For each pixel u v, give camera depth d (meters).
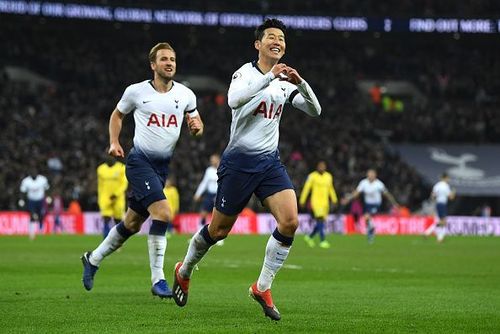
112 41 67.44
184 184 51.31
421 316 11.42
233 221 11.08
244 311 11.71
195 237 11.34
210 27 65.44
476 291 15.30
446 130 63.88
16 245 31.69
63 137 55.16
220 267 21.09
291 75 10.23
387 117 64.81
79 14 59.00
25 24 63.94
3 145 51.97
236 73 10.80
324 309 12.16
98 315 11.16
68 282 16.28
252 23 62.91
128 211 13.51
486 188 59.97
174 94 13.27
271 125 10.74
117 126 13.38
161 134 13.23
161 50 13.14
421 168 60.53
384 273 19.64
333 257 26.22
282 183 10.70
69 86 62.16
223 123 59.53
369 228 37.28
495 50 71.06
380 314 11.59
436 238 43.84
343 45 71.19
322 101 64.69
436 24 64.62
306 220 49.47
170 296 12.68
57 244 32.56
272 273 10.73
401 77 70.50
